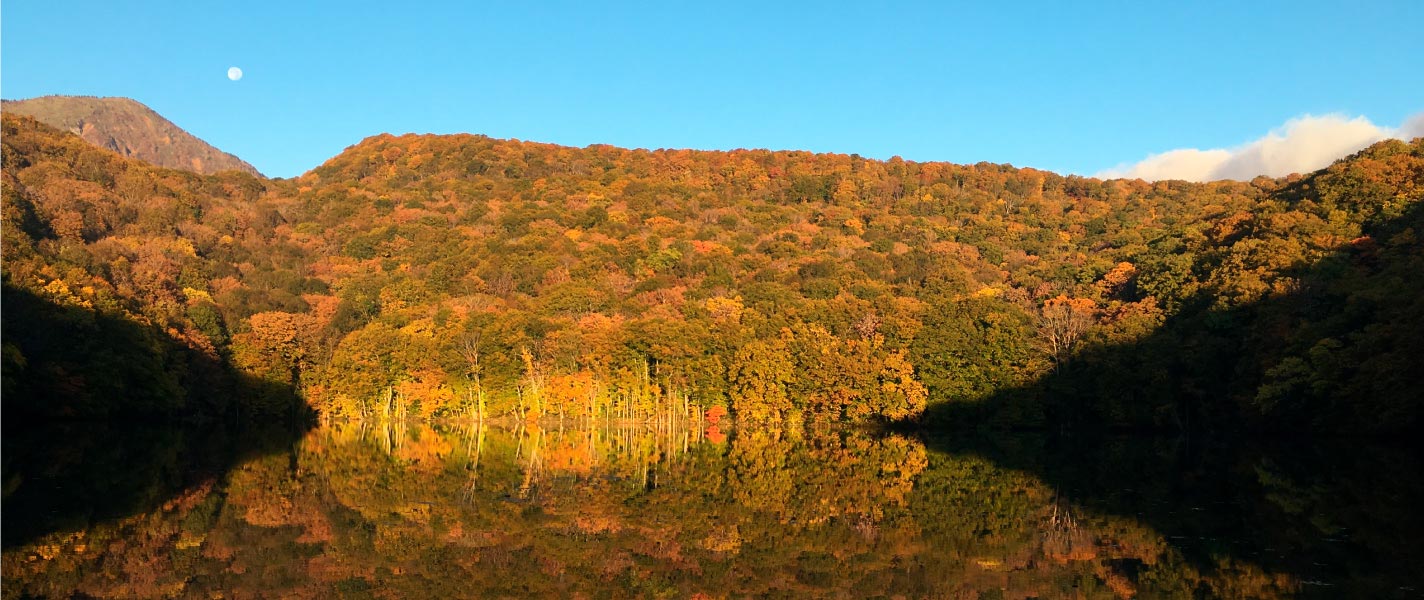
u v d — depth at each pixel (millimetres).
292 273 129375
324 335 110688
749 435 90625
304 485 46531
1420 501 40562
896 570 29062
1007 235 164500
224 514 37406
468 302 117125
